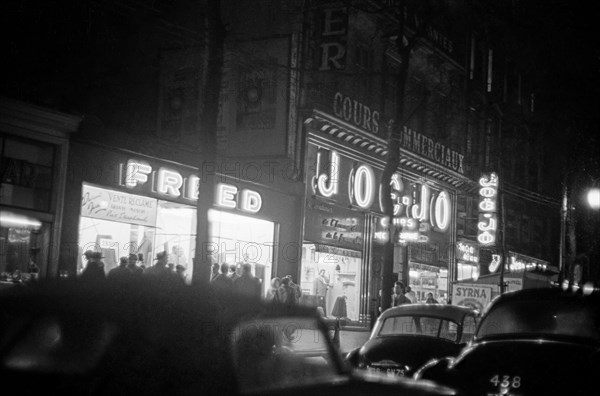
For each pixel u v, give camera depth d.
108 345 4.11
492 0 44.00
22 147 17.25
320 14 27.28
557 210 52.62
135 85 21.44
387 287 20.06
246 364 4.32
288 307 4.68
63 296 4.25
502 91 46.16
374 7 30.33
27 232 17.14
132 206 20.00
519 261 47.38
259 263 24.83
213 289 4.51
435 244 37.38
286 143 23.70
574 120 40.09
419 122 36.38
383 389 4.40
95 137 18.75
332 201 28.86
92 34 19.81
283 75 23.86
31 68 17.78
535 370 7.30
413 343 10.59
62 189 17.91
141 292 4.33
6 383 3.89
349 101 28.69
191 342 4.15
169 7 22.22
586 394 7.00
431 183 36.47
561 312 8.09
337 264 29.41
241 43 24.14
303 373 4.67
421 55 36.03
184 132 21.80
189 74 21.91
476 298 22.92
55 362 4.08
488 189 40.62
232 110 24.11
